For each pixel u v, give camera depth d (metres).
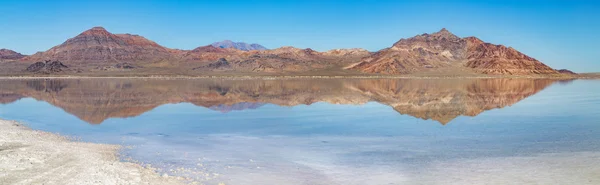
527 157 13.72
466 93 46.03
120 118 24.52
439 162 13.32
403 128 20.09
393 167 12.83
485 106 30.62
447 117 24.19
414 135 18.12
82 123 22.44
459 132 18.81
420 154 14.43
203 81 86.50
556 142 16.12
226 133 19.08
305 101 35.59
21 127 20.45
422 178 11.70
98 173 11.34
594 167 12.32
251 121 22.92
